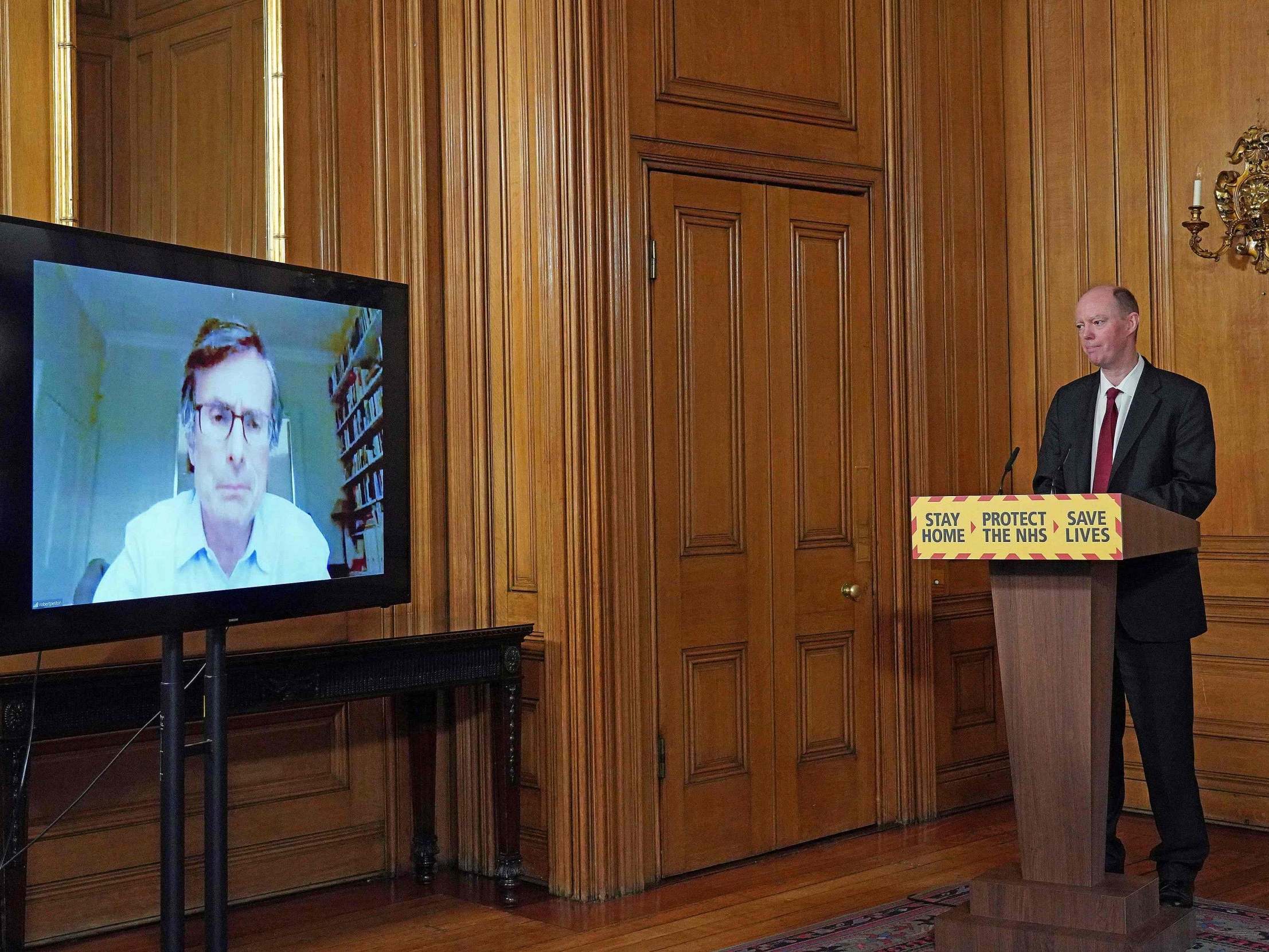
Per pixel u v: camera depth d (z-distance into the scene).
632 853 4.20
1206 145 5.11
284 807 4.25
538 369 4.29
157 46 3.93
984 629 5.39
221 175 4.08
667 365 4.40
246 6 4.14
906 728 5.03
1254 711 4.95
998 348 5.50
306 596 3.45
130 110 3.87
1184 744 3.66
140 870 3.90
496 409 4.44
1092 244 5.37
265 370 3.35
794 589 4.74
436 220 4.57
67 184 3.66
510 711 4.05
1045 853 3.30
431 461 4.53
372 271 4.46
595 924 3.87
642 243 4.33
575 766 4.16
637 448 4.28
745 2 4.65
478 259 4.48
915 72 5.14
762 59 4.70
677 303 4.43
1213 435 3.68
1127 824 5.05
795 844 4.71
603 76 4.22
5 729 3.03
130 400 3.00
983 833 4.88
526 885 4.34
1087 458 3.85
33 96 3.63
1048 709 3.26
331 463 3.54
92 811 3.81
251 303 3.32
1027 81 5.54
